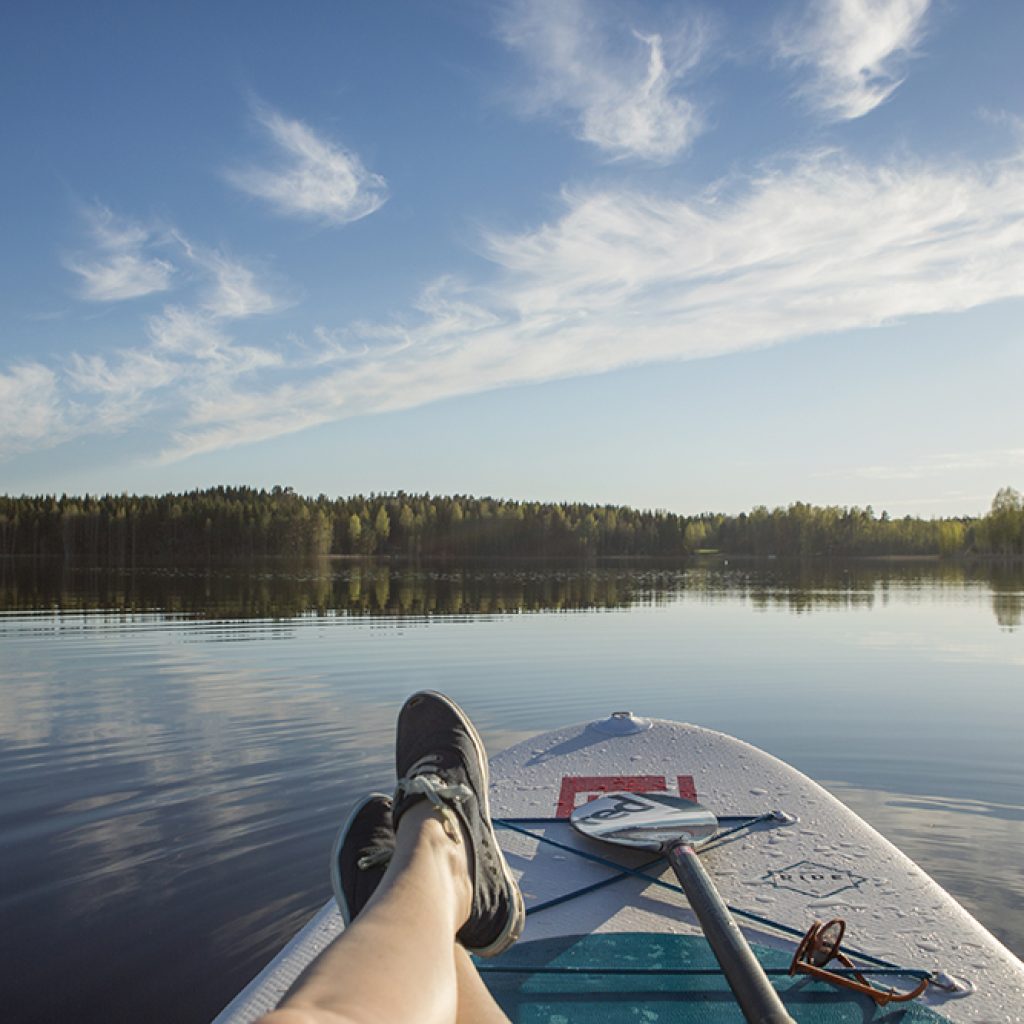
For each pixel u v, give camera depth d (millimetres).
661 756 2902
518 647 11641
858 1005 1467
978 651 11523
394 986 923
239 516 89125
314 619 16031
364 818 1593
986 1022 1422
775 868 2061
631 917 1807
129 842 3973
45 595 22609
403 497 115250
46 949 2936
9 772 5176
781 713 7254
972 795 4906
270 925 3119
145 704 7328
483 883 1466
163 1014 2531
